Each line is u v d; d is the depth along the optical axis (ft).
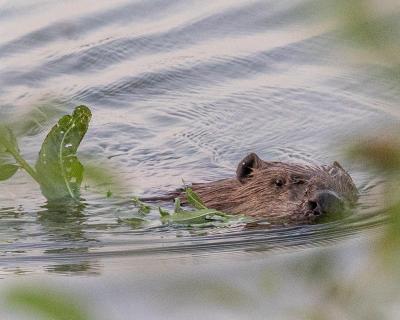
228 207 37.81
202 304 10.14
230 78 56.08
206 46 59.82
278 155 47.16
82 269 28.35
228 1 64.59
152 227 34.24
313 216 34.06
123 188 11.70
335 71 52.75
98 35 62.59
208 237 32.60
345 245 29.04
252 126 50.65
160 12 65.05
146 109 53.16
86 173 11.47
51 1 68.74
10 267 29.27
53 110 13.67
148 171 44.93
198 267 27.25
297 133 49.21
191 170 44.96
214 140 49.39
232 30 61.16
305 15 7.70
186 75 56.65
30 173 33.86
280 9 61.21
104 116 52.47
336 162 39.65
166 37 61.41
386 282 9.48
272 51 57.47
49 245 32.07
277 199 36.40
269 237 32.22
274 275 12.14
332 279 10.56
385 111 46.93
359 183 39.91
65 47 61.26
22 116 13.42
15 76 57.98
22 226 34.50
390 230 8.32
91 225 34.32
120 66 58.59
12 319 17.08
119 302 23.45
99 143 48.75
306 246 30.30
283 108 51.78
